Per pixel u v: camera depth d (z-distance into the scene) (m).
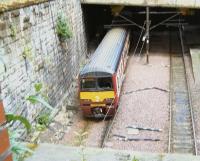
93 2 28.83
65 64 22.72
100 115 18.88
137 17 35.88
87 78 18.69
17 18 14.59
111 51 22.62
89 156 8.40
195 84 23.56
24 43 15.30
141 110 19.31
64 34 21.41
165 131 16.89
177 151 15.10
